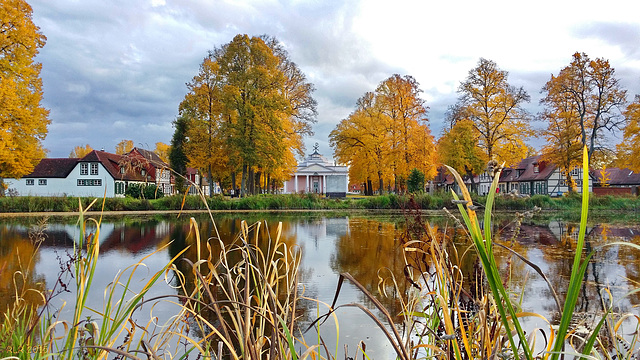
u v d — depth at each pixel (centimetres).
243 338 138
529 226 1666
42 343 177
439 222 1727
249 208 2989
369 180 4694
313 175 6688
